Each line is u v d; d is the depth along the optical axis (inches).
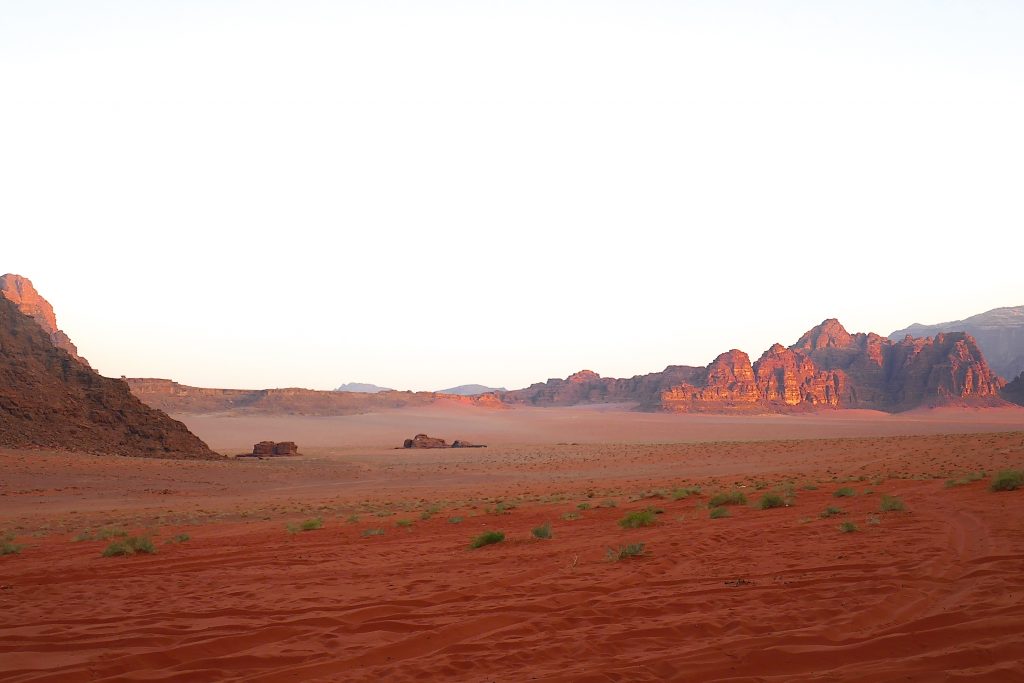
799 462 3046.3
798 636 295.4
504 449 6299.2
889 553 479.8
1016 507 666.8
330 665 300.4
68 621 409.7
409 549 703.7
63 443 3799.2
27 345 4586.6
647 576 466.0
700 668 262.5
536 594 427.5
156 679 291.4
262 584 522.6
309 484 3248.0
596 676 258.2
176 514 1706.4
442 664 288.8
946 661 251.8
